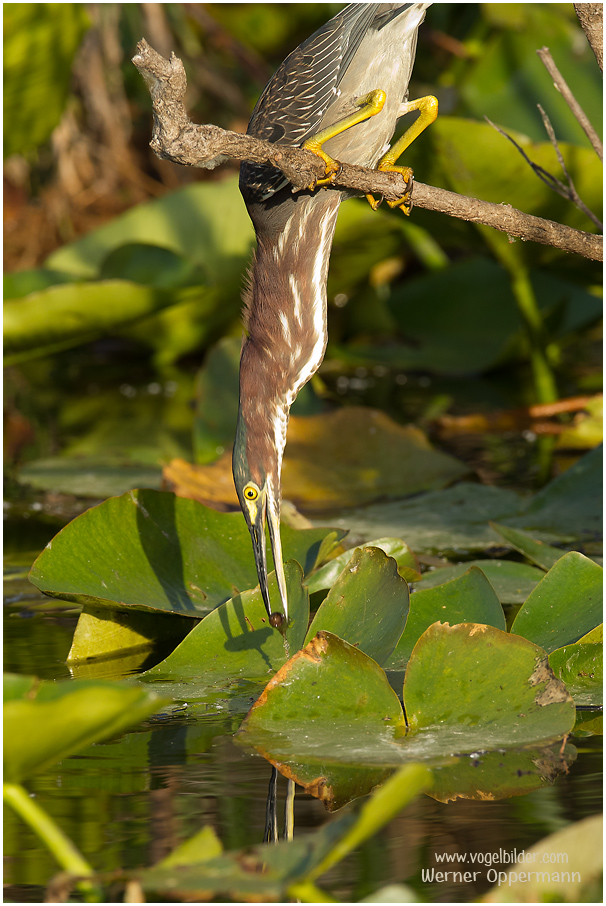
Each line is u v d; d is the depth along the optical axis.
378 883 4.21
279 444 7.01
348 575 6.09
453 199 6.28
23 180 22.19
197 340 17.84
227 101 22.41
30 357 14.89
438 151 11.47
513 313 18.47
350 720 5.28
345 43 6.56
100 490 11.25
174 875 3.57
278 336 6.99
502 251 13.64
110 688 3.67
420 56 20.53
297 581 6.20
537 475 11.52
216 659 6.22
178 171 22.55
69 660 6.76
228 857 3.68
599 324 16.81
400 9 6.45
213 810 4.75
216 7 19.20
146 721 5.80
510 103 15.66
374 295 19.09
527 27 15.78
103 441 13.80
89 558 6.77
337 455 11.67
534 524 9.29
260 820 4.62
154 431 14.33
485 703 5.27
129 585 6.73
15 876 4.30
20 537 9.67
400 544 7.38
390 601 6.04
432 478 11.40
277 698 5.35
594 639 5.78
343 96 6.66
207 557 7.12
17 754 3.69
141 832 4.56
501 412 13.95
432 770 5.05
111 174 22.31
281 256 6.93
